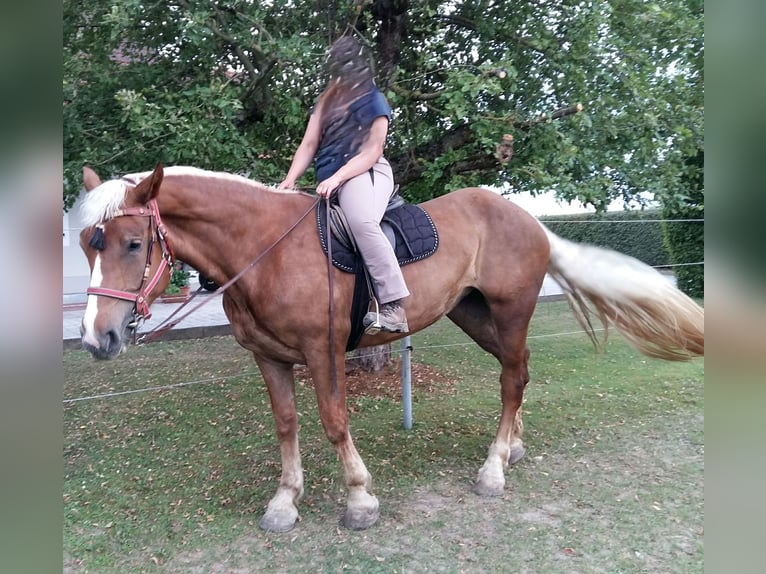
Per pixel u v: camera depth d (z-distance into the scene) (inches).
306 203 108.6
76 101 139.6
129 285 87.9
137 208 89.0
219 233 99.7
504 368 129.7
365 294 104.8
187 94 132.7
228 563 99.3
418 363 236.8
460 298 126.1
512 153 154.6
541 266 128.1
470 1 176.1
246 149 141.9
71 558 100.2
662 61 175.2
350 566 97.3
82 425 169.2
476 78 142.1
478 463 138.6
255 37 149.4
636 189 174.2
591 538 104.0
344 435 107.6
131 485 129.1
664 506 115.0
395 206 115.0
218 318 350.0
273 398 113.3
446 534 106.8
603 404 179.6
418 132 173.0
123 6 123.6
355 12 154.9
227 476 133.4
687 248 363.3
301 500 121.6
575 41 160.1
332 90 108.0
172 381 217.5
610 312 133.4
